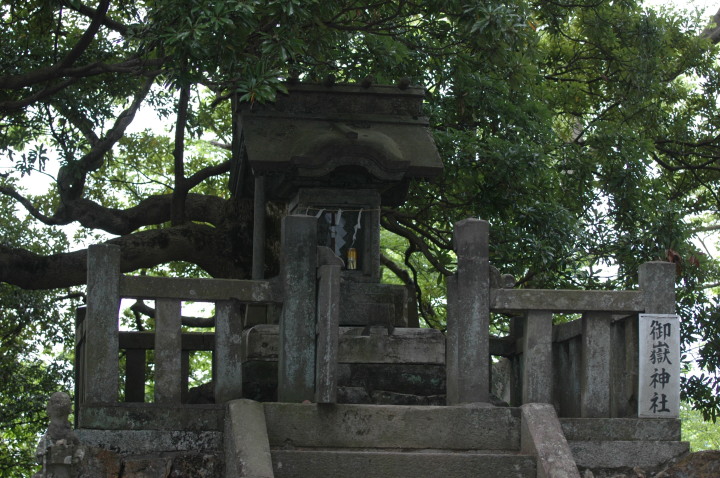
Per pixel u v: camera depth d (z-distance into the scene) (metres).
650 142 12.97
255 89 8.45
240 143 9.02
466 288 6.93
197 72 9.20
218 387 6.72
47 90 10.10
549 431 6.51
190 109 13.12
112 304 6.61
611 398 7.06
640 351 6.86
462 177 11.81
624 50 14.42
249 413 6.40
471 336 6.88
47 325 13.90
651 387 6.84
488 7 9.95
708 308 13.19
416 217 12.76
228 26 8.63
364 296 8.22
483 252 6.98
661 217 12.73
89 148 14.79
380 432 6.60
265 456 6.03
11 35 11.61
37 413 13.81
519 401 8.62
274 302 6.82
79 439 6.38
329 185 8.65
